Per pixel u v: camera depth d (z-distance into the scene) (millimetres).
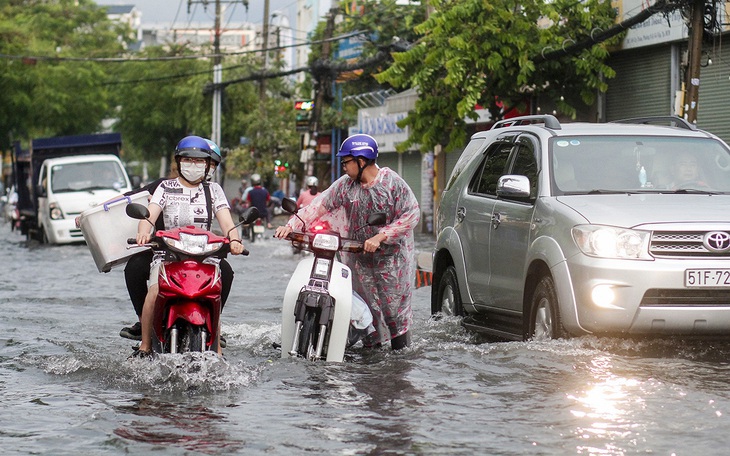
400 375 12773
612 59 39906
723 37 33656
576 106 41781
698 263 13445
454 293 18000
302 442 9477
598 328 13594
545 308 14570
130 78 121688
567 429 9922
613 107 40031
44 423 10281
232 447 9297
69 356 14125
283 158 90812
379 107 68000
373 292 14719
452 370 13070
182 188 13023
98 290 26438
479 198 17344
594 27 39438
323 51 67500
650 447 9219
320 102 69688
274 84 111188
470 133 51812
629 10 38625
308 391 11836
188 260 12320
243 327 17938
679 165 15711
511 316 16094
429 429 9961
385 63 61906
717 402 11062
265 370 12859
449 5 41094
